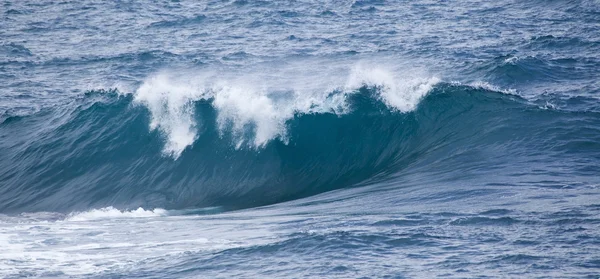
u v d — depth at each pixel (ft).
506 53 481.87
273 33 591.78
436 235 151.74
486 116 273.13
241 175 257.75
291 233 163.53
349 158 265.34
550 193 188.65
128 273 139.44
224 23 641.40
